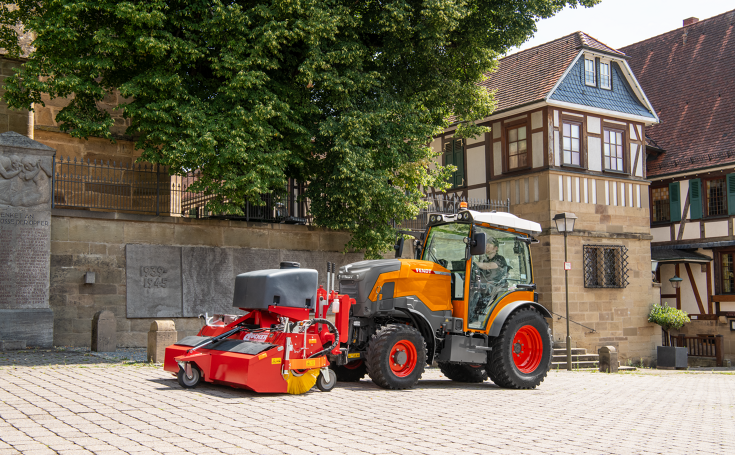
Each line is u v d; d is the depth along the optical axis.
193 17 14.10
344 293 9.72
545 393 10.12
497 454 5.42
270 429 5.97
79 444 5.00
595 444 6.12
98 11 13.48
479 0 16.50
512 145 23.05
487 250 10.36
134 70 14.06
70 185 15.66
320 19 13.68
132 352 13.02
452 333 9.91
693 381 15.26
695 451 6.07
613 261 23.02
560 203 21.75
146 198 15.74
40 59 13.23
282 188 15.56
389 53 15.84
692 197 26.25
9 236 12.98
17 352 12.13
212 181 14.02
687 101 28.72
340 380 10.06
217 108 14.06
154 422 5.99
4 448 4.77
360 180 14.73
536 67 23.77
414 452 5.36
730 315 24.64
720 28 29.77
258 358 7.70
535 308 10.71
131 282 14.29
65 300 13.66
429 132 15.97
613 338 22.64
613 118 23.64
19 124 16.47
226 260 15.55
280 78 15.06
